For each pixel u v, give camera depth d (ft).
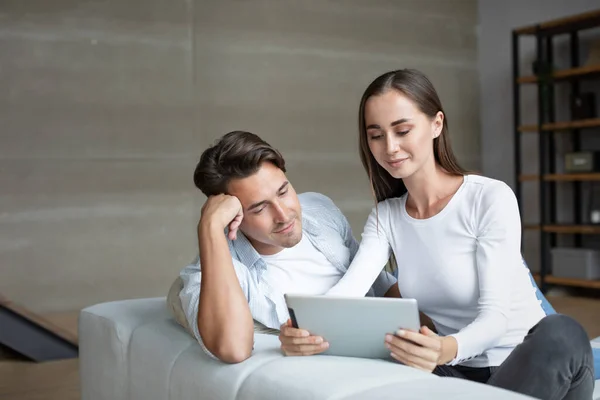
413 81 5.41
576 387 4.58
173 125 17.93
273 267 6.26
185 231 18.13
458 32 22.39
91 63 16.88
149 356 5.63
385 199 6.15
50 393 10.81
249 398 4.45
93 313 6.46
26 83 16.20
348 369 4.38
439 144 5.68
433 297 5.82
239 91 18.81
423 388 3.91
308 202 6.81
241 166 5.44
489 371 5.45
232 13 18.66
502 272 5.28
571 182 19.67
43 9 16.31
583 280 17.58
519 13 21.54
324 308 4.67
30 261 16.31
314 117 19.98
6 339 13.10
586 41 19.29
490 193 5.45
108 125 17.12
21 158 16.20
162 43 17.72
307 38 19.81
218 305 4.96
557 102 19.80
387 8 21.13
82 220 16.87
